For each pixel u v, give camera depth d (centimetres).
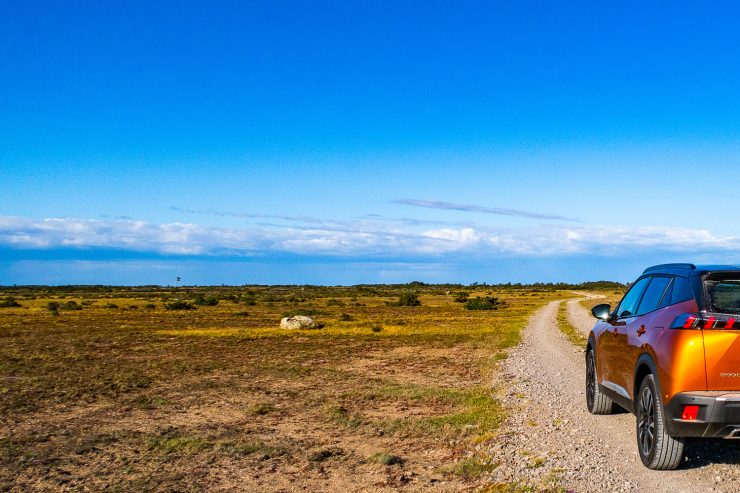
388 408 1123
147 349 2484
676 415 558
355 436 897
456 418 977
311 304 7431
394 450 802
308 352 2281
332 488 649
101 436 945
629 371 710
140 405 1225
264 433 938
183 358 2136
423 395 1251
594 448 726
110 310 5972
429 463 726
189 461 782
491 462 701
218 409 1164
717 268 620
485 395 1212
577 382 1344
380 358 2048
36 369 1858
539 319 4088
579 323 3647
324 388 1402
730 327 541
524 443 776
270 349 2420
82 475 734
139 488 673
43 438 940
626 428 832
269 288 19488
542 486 590
